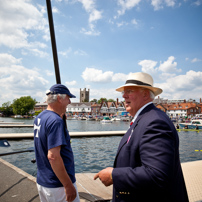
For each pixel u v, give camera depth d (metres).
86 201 3.36
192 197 3.76
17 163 8.65
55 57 4.53
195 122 35.28
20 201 3.37
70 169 1.88
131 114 1.73
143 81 1.64
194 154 13.18
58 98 1.97
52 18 4.35
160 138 1.19
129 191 1.19
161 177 1.07
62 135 1.75
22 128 30.14
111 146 14.30
